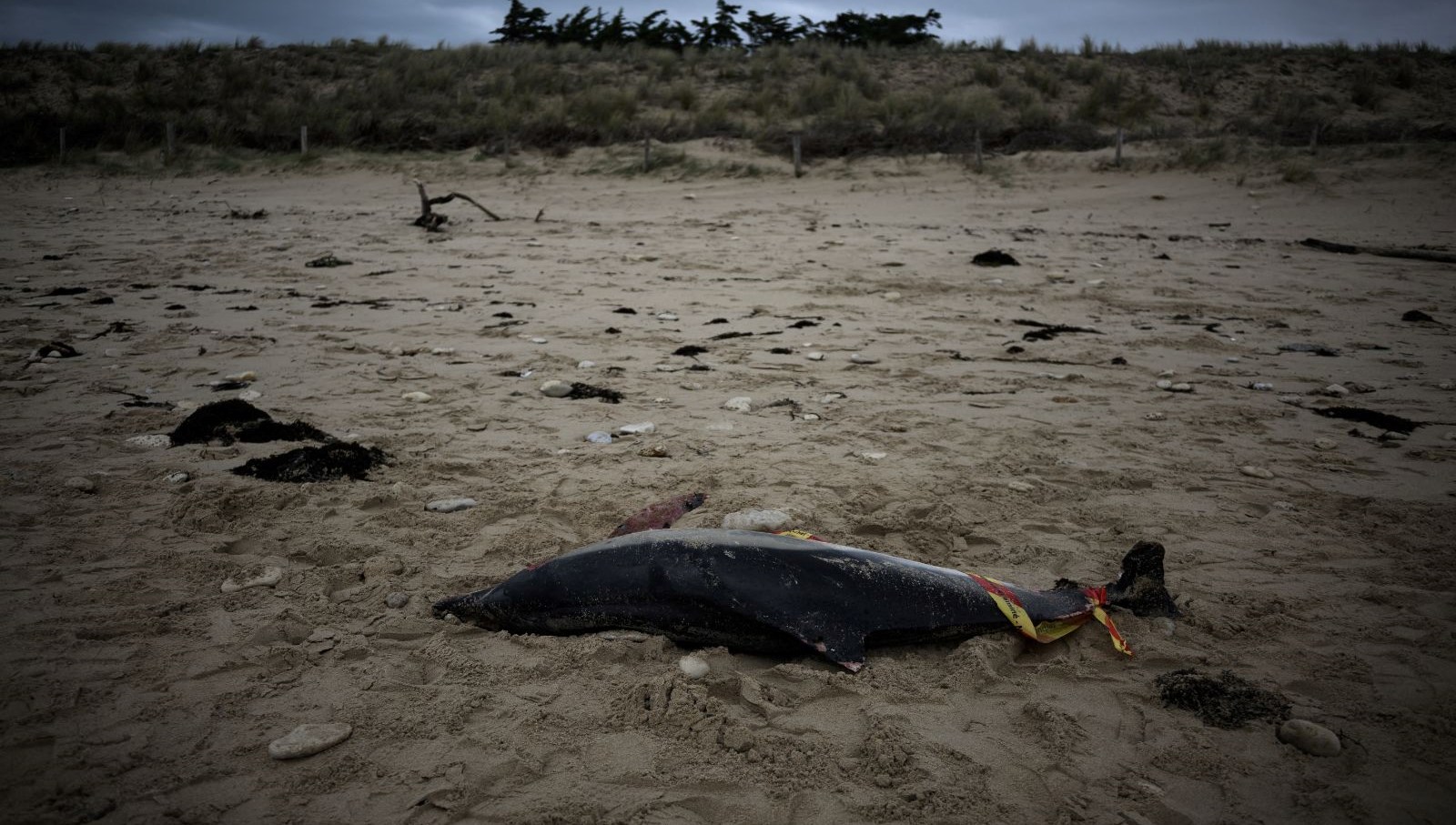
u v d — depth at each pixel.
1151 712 3.32
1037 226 19.00
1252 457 6.15
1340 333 10.24
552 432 6.39
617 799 2.81
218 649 3.57
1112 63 33.22
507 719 3.20
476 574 4.27
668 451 5.99
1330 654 3.68
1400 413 7.21
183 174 24.89
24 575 4.06
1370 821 2.74
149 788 2.78
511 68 32.75
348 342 8.85
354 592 4.08
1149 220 19.72
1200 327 10.44
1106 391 7.75
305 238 15.96
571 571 3.74
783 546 3.70
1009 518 5.05
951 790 2.86
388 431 6.32
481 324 9.79
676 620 3.58
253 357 8.25
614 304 11.02
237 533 4.61
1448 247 15.91
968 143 25.58
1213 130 27.06
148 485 5.14
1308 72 32.28
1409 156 22.44
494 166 25.02
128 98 29.47
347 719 3.17
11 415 6.41
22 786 2.76
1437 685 3.45
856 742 3.11
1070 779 2.94
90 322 9.45
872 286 12.49
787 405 7.18
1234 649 3.75
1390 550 4.67
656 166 24.66
